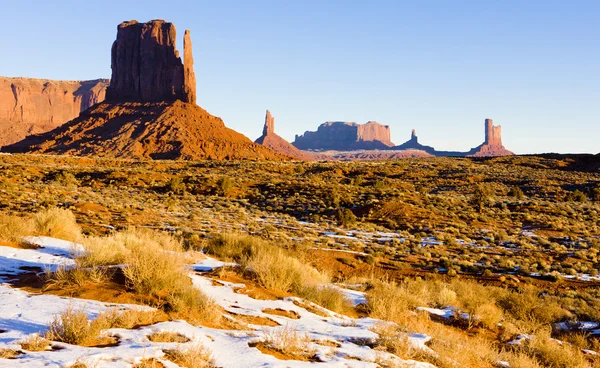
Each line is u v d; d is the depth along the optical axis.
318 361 6.11
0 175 66.44
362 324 8.92
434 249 32.50
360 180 77.81
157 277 7.91
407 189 75.19
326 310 9.79
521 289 22.08
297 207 53.19
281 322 7.95
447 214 47.78
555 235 40.75
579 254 31.61
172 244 13.06
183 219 35.69
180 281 8.12
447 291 14.79
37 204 33.59
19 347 5.07
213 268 11.19
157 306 7.27
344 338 7.50
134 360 5.05
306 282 11.22
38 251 11.37
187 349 5.54
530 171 102.81
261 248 14.79
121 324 6.26
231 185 64.69
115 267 9.06
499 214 49.34
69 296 7.34
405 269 25.17
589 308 17.45
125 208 38.19
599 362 10.98
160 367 5.05
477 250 33.19
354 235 36.53
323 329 7.92
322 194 60.75
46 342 5.28
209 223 34.97
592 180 84.56
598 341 13.21
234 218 40.88
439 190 76.25
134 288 7.86
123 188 64.56
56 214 15.48
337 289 11.74
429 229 41.41
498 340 11.17
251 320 7.73
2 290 7.46
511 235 40.06
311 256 24.20
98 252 9.66
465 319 12.31
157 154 174.38
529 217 47.25
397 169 99.62
